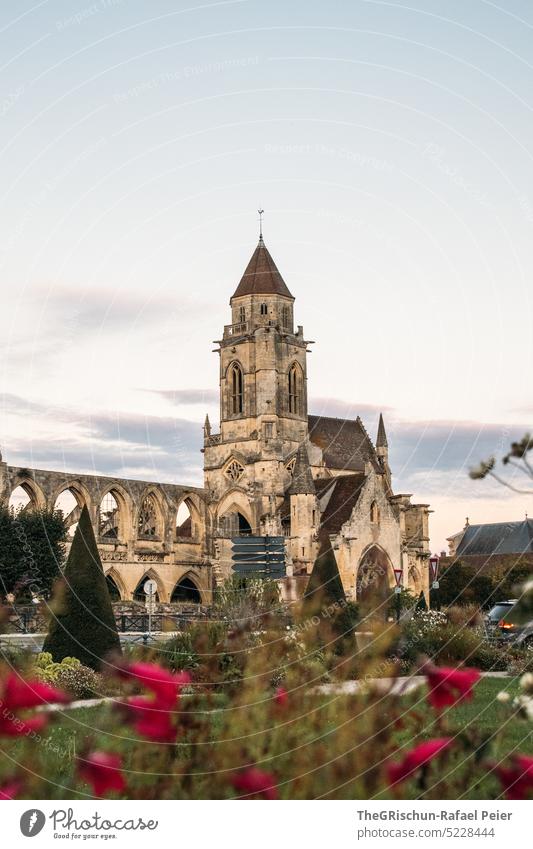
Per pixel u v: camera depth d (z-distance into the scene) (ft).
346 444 548.72
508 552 633.61
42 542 359.25
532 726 101.71
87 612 184.65
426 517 513.86
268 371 520.42
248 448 519.60
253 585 228.84
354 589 455.63
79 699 149.59
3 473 413.80
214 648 67.56
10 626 218.59
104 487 456.04
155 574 474.08
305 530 464.24
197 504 506.89
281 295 538.06
